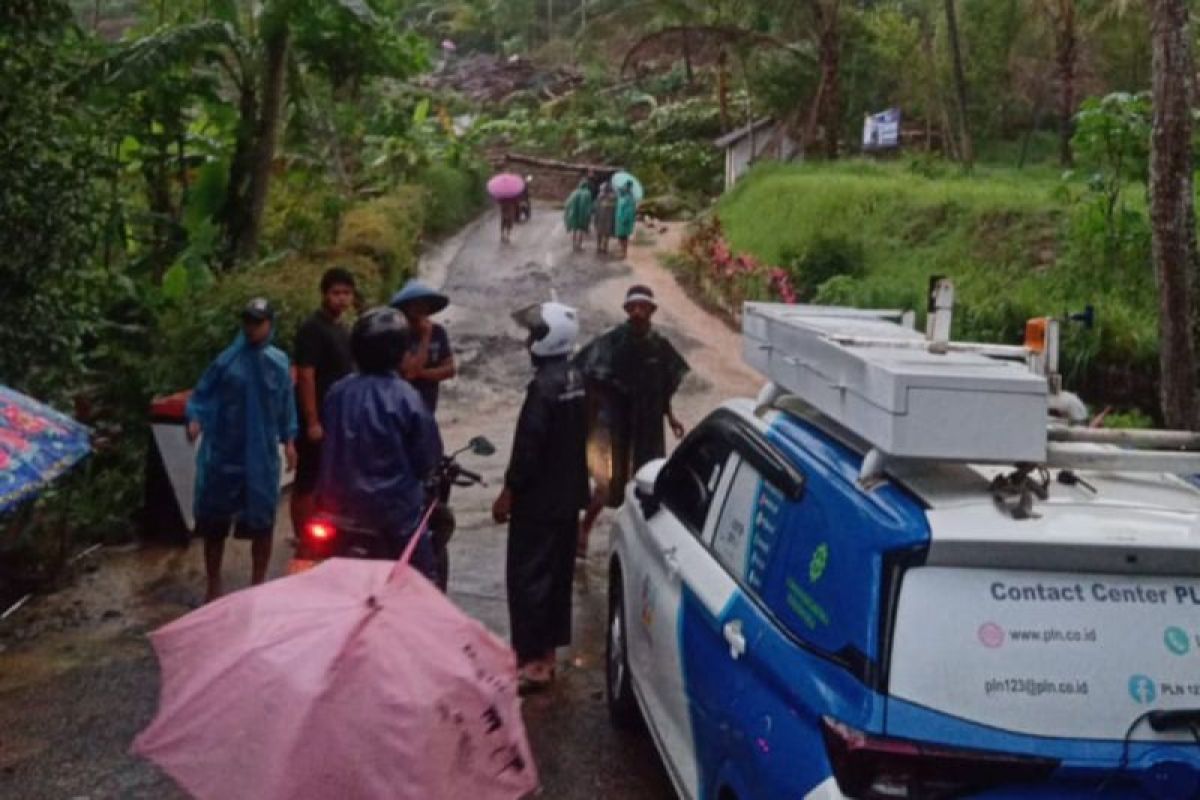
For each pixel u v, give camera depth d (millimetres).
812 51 34281
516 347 15852
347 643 2771
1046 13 28375
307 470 7684
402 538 5484
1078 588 3150
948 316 3920
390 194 24484
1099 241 16047
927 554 3145
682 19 37062
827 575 3465
